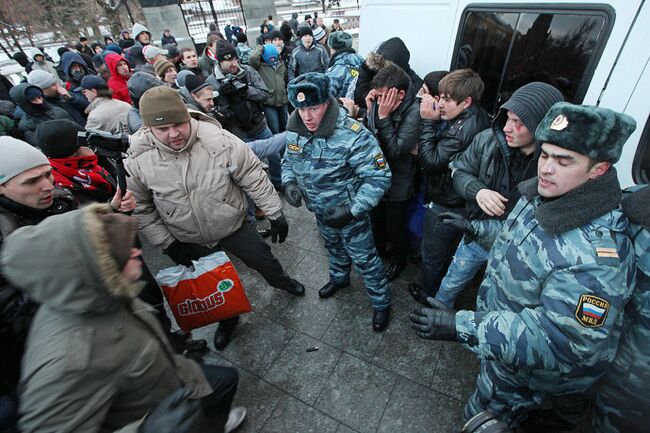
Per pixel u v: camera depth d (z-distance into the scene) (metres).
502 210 1.52
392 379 2.06
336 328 2.42
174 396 0.90
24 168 1.41
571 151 0.91
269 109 4.98
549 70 1.80
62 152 1.93
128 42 8.47
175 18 12.12
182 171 1.90
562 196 1.00
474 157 1.72
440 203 2.12
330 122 1.76
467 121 1.87
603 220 0.95
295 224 3.59
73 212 0.85
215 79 3.68
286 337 2.39
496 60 2.09
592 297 0.91
